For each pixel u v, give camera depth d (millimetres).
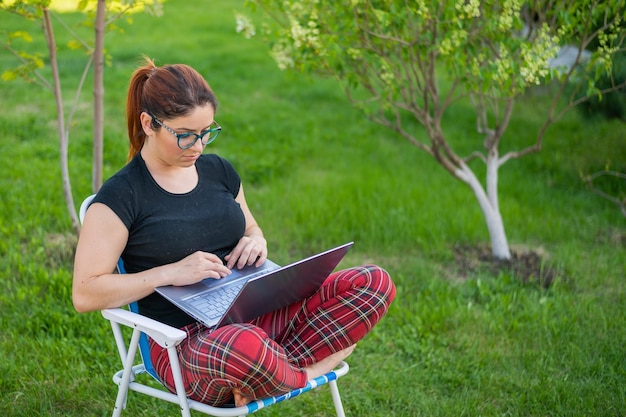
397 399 3334
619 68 5445
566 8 4449
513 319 4027
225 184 2865
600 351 3746
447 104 4523
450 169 4773
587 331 3934
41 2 3889
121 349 2629
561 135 7270
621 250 5031
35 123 6957
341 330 2617
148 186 2604
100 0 3941
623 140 6879
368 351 3740
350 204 5484
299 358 2609
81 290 2453
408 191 5812
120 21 11320
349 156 6684
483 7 4055
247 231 2986
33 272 4215
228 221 2746
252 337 2332
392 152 6828
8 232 4762
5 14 10891
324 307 2658
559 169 6465
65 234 4832
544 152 6844
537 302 4270
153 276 2516
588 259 4871
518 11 3998
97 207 2504
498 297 4273
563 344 3807
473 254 4934
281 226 5215
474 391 3410
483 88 4043
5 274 4191
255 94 8453
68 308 3900
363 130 7414
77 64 8898
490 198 4848
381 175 6195
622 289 4469
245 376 2316
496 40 4168
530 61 3916
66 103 7582
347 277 2707
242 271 2742
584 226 5426
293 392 2488
